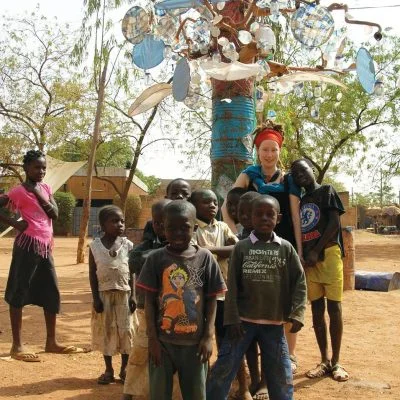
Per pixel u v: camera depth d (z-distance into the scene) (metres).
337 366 5.64
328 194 5.52
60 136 26.50
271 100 9.27
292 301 4.34
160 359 3.87
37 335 7.58
